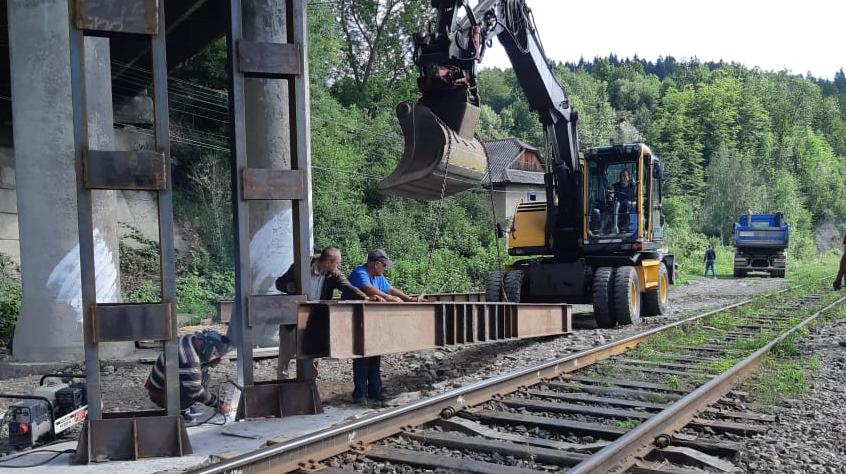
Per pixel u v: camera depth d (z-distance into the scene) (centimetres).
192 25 1750
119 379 882
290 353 704
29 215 1009
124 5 513
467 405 633
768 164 10756
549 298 1494
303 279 628
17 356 1010
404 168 862
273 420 614
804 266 4831
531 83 1322
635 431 504
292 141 625
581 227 1470
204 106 2712
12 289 1537
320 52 3350
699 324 1278
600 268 1396
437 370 890
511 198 4456
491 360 959
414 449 523
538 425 585
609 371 825
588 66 19150
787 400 680
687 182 8725
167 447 518
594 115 8969
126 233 2045
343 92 4078
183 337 629
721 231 7731
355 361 707
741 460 494
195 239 2239
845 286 2341
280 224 1118
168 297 529
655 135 10831
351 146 3234
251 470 429
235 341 654
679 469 469
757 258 3456
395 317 677
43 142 1005
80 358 1010
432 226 3216
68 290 1011
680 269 4075
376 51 4181
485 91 11675
